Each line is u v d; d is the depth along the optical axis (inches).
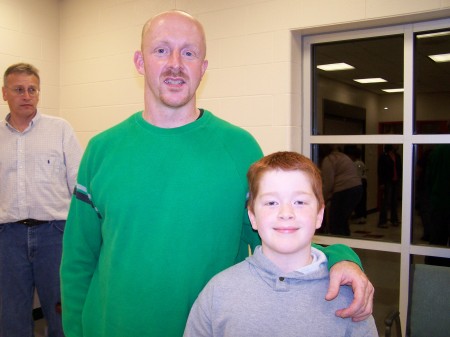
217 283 39.8
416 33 85.9
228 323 37.3
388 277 91.6
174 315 41.8
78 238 47.6
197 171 43.1
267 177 39.4
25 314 90.7
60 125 93.1
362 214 94.3
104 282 44.0
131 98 115.8
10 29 113.9
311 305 36.2
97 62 121.6
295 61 94.5
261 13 95.3
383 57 90.0
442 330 70.6
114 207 43.0
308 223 37.8
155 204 42.6
